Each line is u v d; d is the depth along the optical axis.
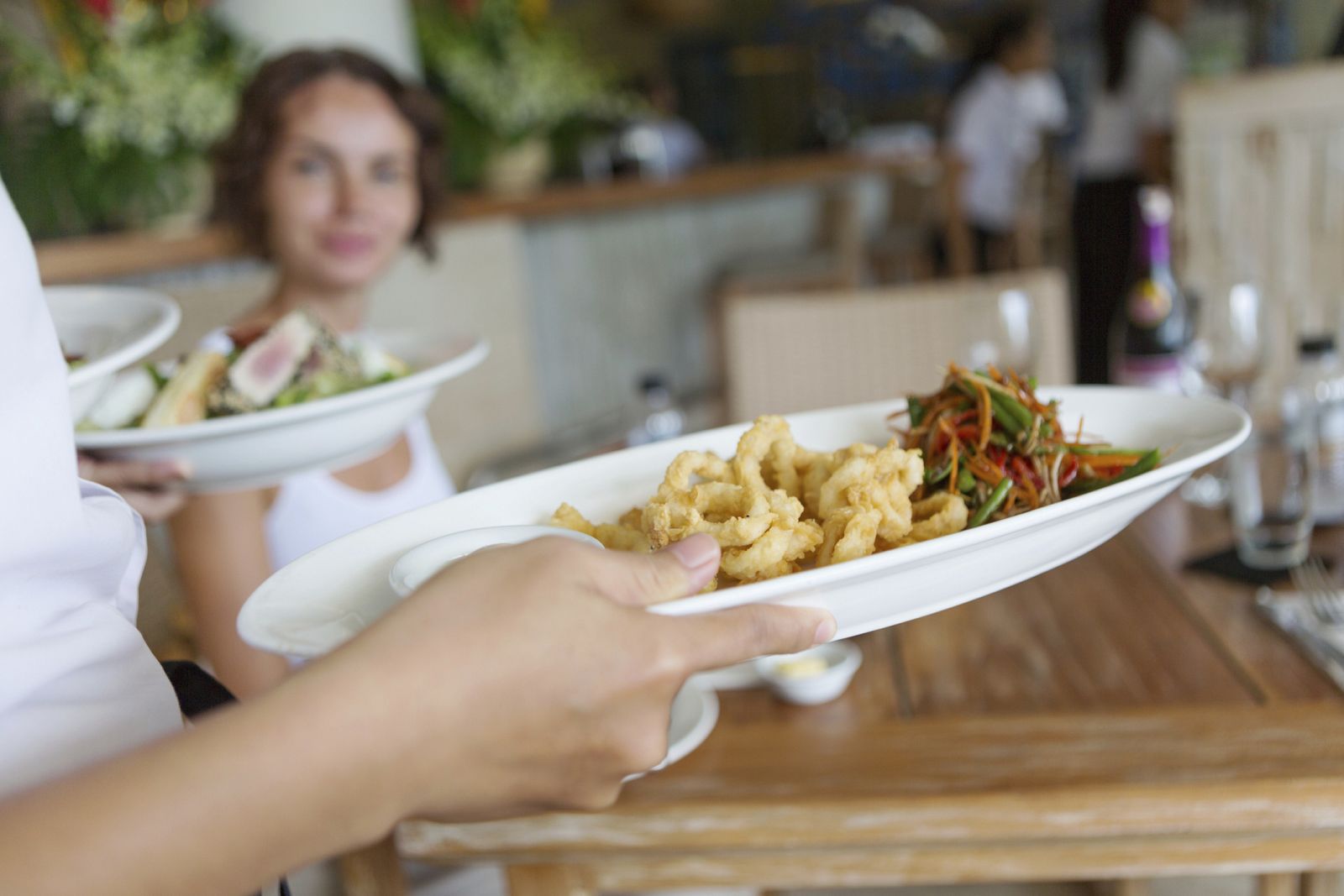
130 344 0.86
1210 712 0.94
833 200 5.31
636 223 4.59
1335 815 0.81
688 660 0.45
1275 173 2.47
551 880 0.92
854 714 1.01
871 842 0.86
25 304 0.46
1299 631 1.05
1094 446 0.80
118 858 0.35
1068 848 0.87
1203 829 0.83
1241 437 0.69
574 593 0.44
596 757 0.44
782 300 2.42
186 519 1.45
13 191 2.58
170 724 0.49
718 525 0.61
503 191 4.19
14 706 0.44
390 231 1.94
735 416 2.44
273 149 1.83
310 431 1.02
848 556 0.58
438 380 1.13
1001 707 0.99
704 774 0.92
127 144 2.68
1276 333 2.32
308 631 0.55
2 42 2.58
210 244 2.51
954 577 0.58
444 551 0.58
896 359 2.36
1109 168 4.76
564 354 4.32
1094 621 1.15
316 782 0.38
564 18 8.91
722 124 9.35
